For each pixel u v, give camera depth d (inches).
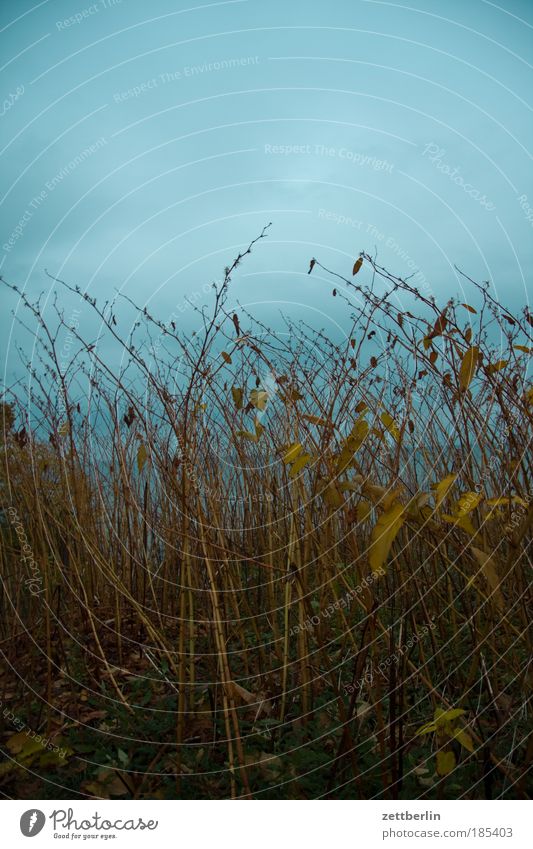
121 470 116.6
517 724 77.0
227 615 99.7
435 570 94.2
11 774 83.4
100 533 132.0
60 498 123.3
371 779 76.2
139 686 106.2
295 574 86.6
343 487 70.5
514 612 84.7
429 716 86.4
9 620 117.0
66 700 103.4
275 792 75.7
